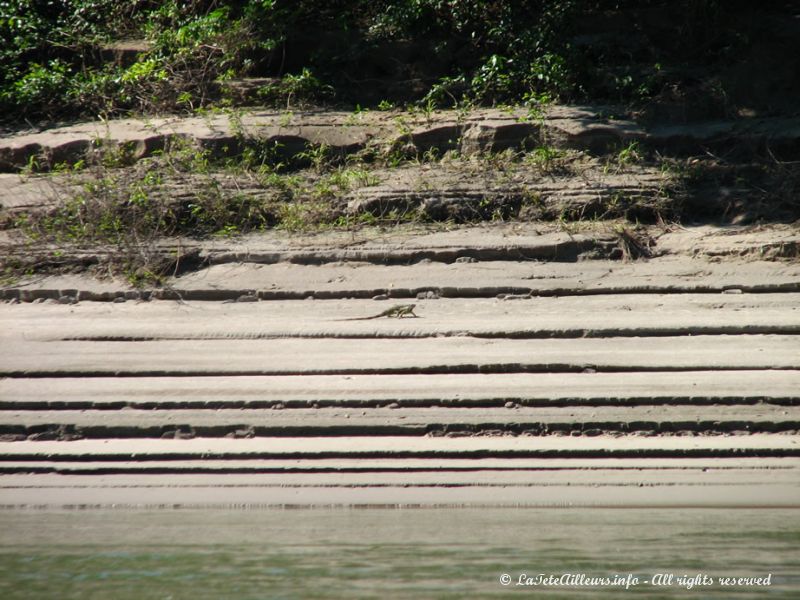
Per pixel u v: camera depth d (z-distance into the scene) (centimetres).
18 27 5578
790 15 5444
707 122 4788
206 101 5275
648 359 2997
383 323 3341
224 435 2673
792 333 3195
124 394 2850
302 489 2361
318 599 1673
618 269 3778
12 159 4800
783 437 2600
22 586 1756
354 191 4400
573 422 2652
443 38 5562
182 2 5788
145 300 3703
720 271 3688
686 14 5391
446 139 4769
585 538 1992
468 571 1808
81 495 2353
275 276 3791
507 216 4284
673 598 1662
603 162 4553
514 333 3219
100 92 5300
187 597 1686
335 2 5819
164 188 4406
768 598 1662
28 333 3331
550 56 5047
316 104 5256
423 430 2652
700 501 2231
